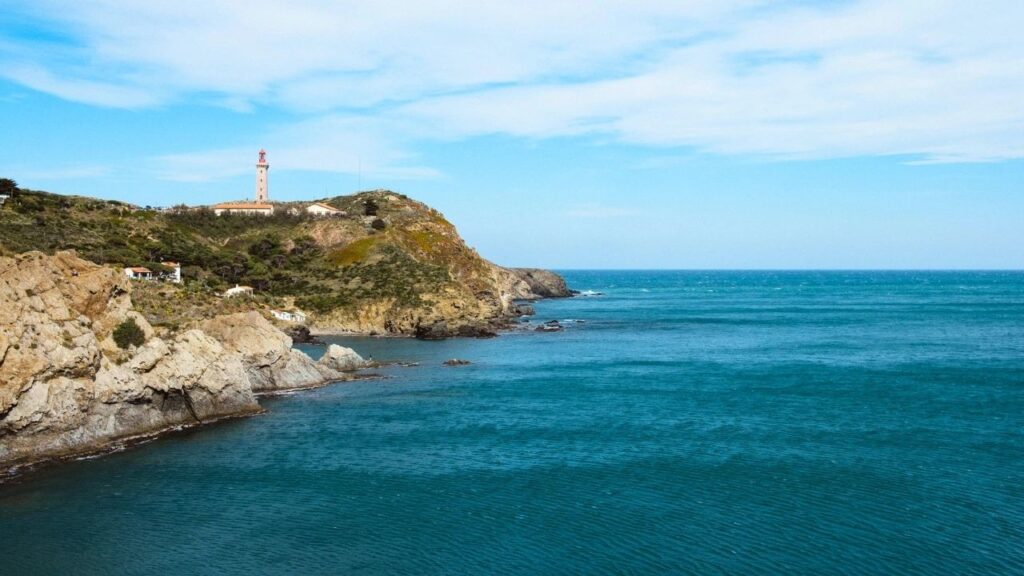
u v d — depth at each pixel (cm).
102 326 6091
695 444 5788
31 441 5206
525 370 9625
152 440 5897
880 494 4588
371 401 7525
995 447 5569
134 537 3984
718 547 3869
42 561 3688
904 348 11631
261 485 4834
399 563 3703
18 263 5616
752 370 9481
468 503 4519
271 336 8256
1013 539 3897
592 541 3959
